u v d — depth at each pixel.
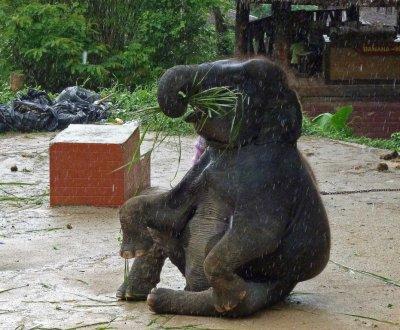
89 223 10.99
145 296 8.34
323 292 8.66
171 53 29.53
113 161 11.59
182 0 29.09
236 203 7.61
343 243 10.16
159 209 7.99
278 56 23.88
